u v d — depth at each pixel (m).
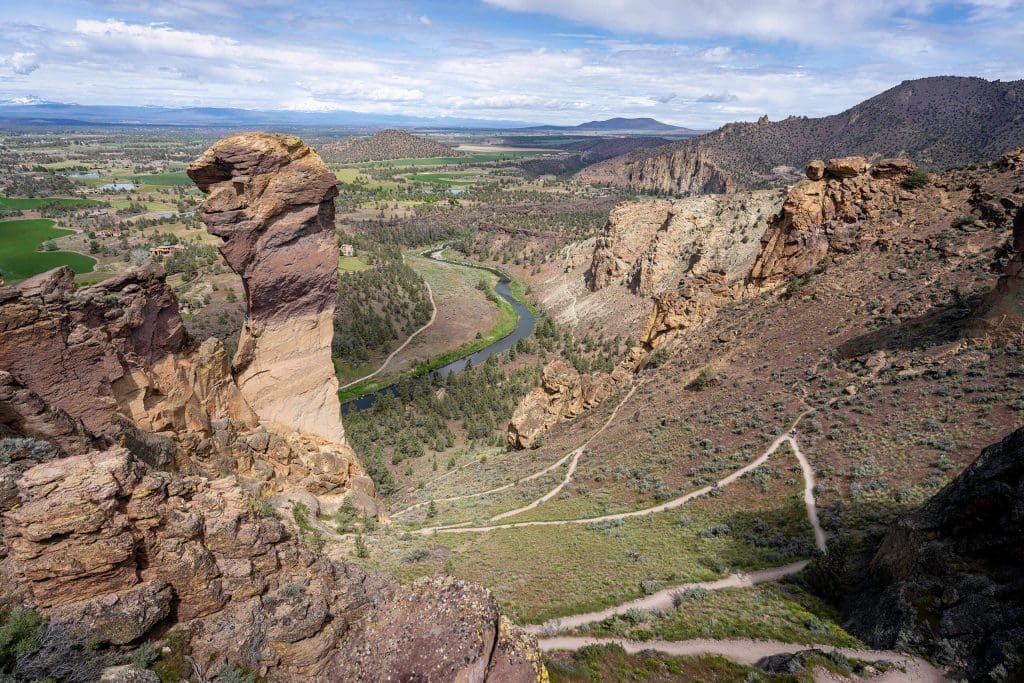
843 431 45.69
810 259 79.69
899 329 57.00
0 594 13.77
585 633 26.34
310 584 17.91
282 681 15.98
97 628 14.03
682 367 74.81
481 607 18.00
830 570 28.81
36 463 16.61
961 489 24.08
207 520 17.27
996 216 64.44
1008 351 44.16
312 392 43.47
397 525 44.31
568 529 41.81
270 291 39.72
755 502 40.00
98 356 27.48
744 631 25.20
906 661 20.78
